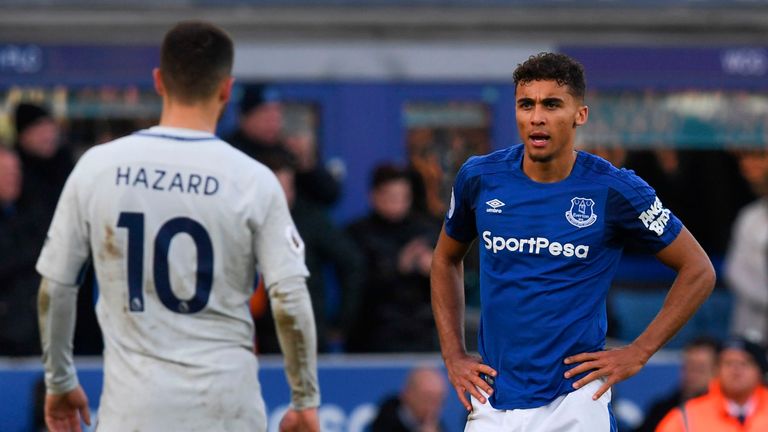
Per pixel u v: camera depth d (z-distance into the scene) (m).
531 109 16.84
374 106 38.12
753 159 40.53
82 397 18.33
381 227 32.91
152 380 16.91
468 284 36.69
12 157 30.89
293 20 37.44
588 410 17.17
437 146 38.66
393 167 33.06
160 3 36.94
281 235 17.23
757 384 26.75
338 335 35.62
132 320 17.03
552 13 38.56
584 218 17.08
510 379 17.41
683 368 30.33
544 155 16.84
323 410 29.72
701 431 26.70
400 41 38.22
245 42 37.22
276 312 17.25
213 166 17.17
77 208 17.19
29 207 31.05
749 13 39.47
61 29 36.62
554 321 17.14
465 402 17.80
